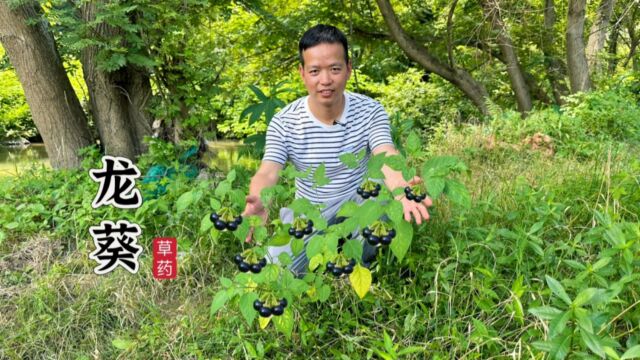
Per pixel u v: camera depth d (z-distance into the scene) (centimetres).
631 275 159
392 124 390
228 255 313
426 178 159
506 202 309
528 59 995
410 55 929
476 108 1064
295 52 933
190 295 288
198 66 505
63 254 342
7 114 1402
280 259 186
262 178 243
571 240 245
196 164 497
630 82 911
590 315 149
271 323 235
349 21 916
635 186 275
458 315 218
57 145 515
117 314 269
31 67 491
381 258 248
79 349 252
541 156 506
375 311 228
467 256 238
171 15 448
